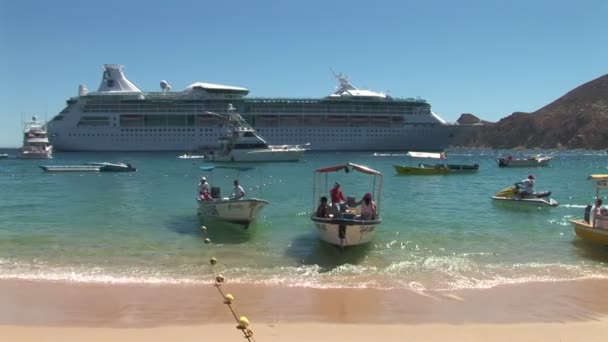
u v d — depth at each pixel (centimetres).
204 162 8369
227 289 1226
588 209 1884
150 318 1013
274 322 995
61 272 1388
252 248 1716
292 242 1816
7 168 7144
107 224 2189
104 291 1205
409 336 928
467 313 1062
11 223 2211
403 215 2502
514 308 1098
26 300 1130
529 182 2991
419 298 1167
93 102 11394
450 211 2659
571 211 2662
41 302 1116
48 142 10306
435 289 1244
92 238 1877
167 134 11294
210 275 1364
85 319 1007
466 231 2056
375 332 945
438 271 1423
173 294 1181
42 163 8400
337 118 11575
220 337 912
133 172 6088
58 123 11431
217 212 2173
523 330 963
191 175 5553
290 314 1045
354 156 10375
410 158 9806
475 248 1739
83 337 910
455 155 15712
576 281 1325
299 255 1616
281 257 1588
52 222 2241
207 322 991
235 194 2242
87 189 3941
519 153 19462
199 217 2369
